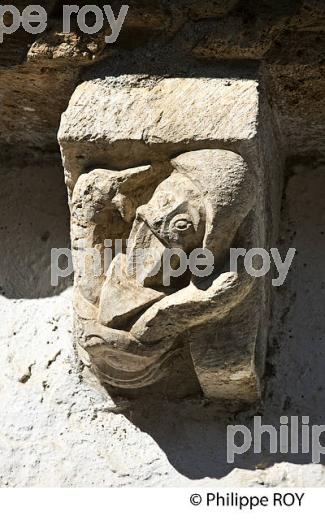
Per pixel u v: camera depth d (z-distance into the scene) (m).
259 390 3.09
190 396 3.15
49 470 3.12
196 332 2.99
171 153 2.96
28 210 3.38
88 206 3.00
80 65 3.05
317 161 3.30
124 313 2.96
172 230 2.92
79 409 3.17
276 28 2.99
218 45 3.00
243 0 3.02
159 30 3.04
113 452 3.12
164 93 2.98
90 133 2.97
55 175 3.40
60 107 3.20
